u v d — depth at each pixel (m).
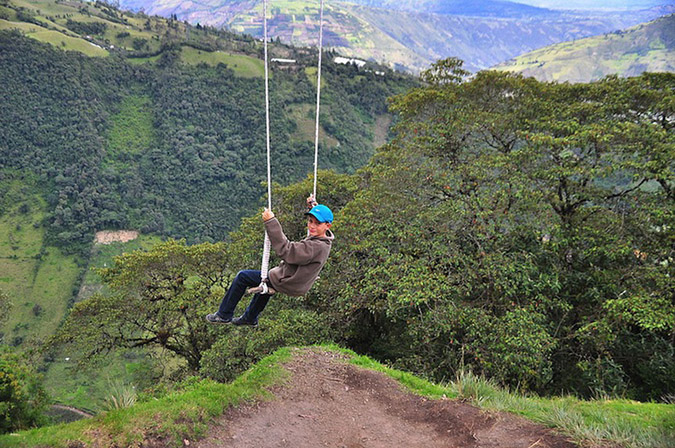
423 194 16.27
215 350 15.63
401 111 20.05
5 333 72.56
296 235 21.05
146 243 95.38
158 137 128.62
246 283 4.02
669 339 13.75
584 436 4.37
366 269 14.21
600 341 12.30
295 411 5.52
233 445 4.55
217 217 105.06
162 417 4.57
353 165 115.00
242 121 132.38
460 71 19.73
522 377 11.87
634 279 13.70
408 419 5.64
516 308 12.15
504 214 14.25
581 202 16.22
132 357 55.78
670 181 14.73
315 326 13.97
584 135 13.91
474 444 4.67
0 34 126.44
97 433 4.24
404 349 15.20
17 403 10.58
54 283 84.12
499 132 17.94
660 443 4.09
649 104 15.61
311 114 129.12
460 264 14.42
